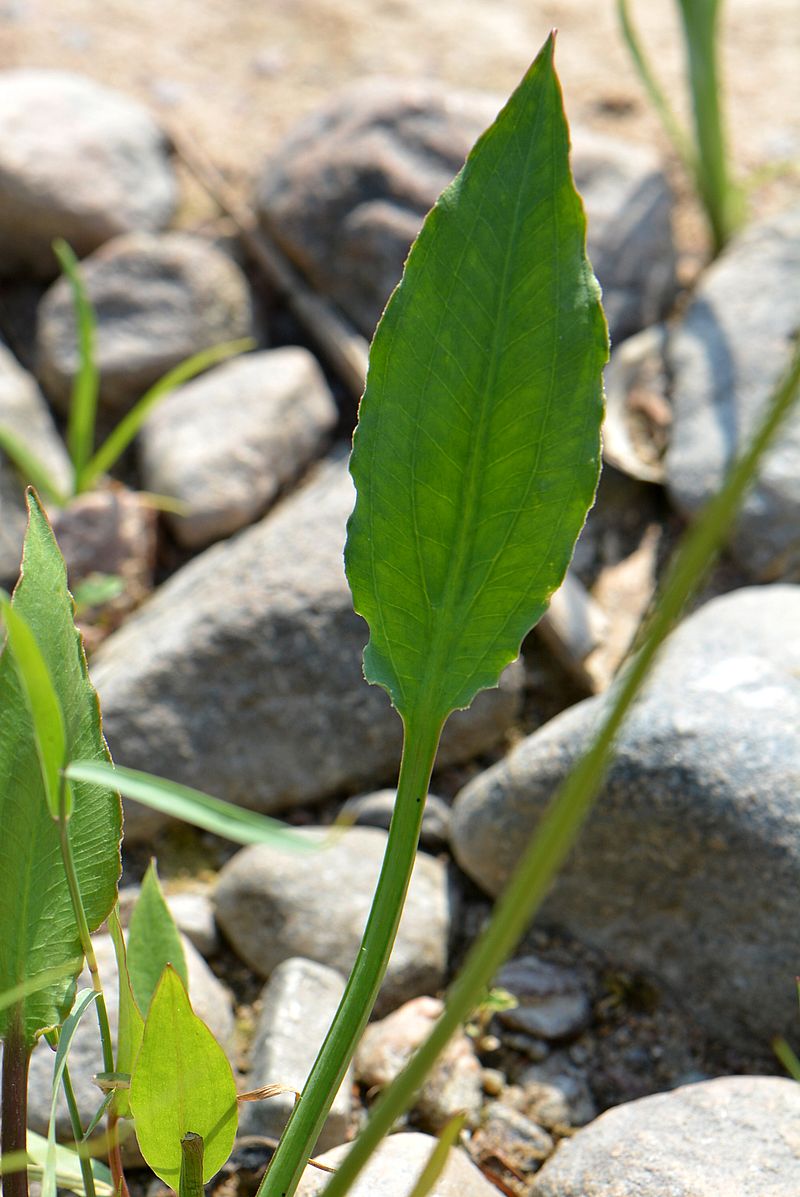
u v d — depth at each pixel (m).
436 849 1.19
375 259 1.69
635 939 1.06
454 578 0.74
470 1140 0.95
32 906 0.78
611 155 1.74
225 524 1.51
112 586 1.40
